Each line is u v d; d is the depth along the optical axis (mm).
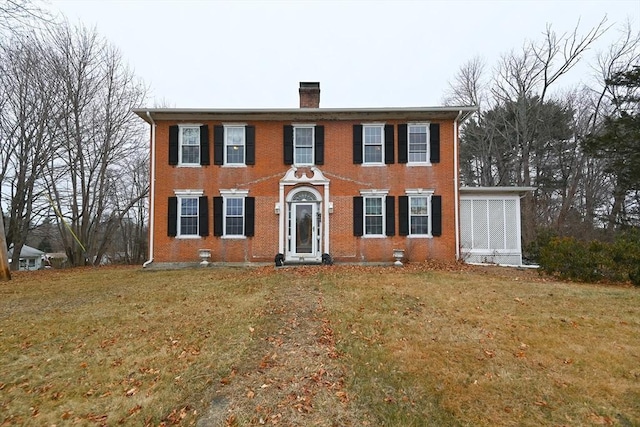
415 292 8750
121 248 35906
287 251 15281
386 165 15406
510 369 4801
